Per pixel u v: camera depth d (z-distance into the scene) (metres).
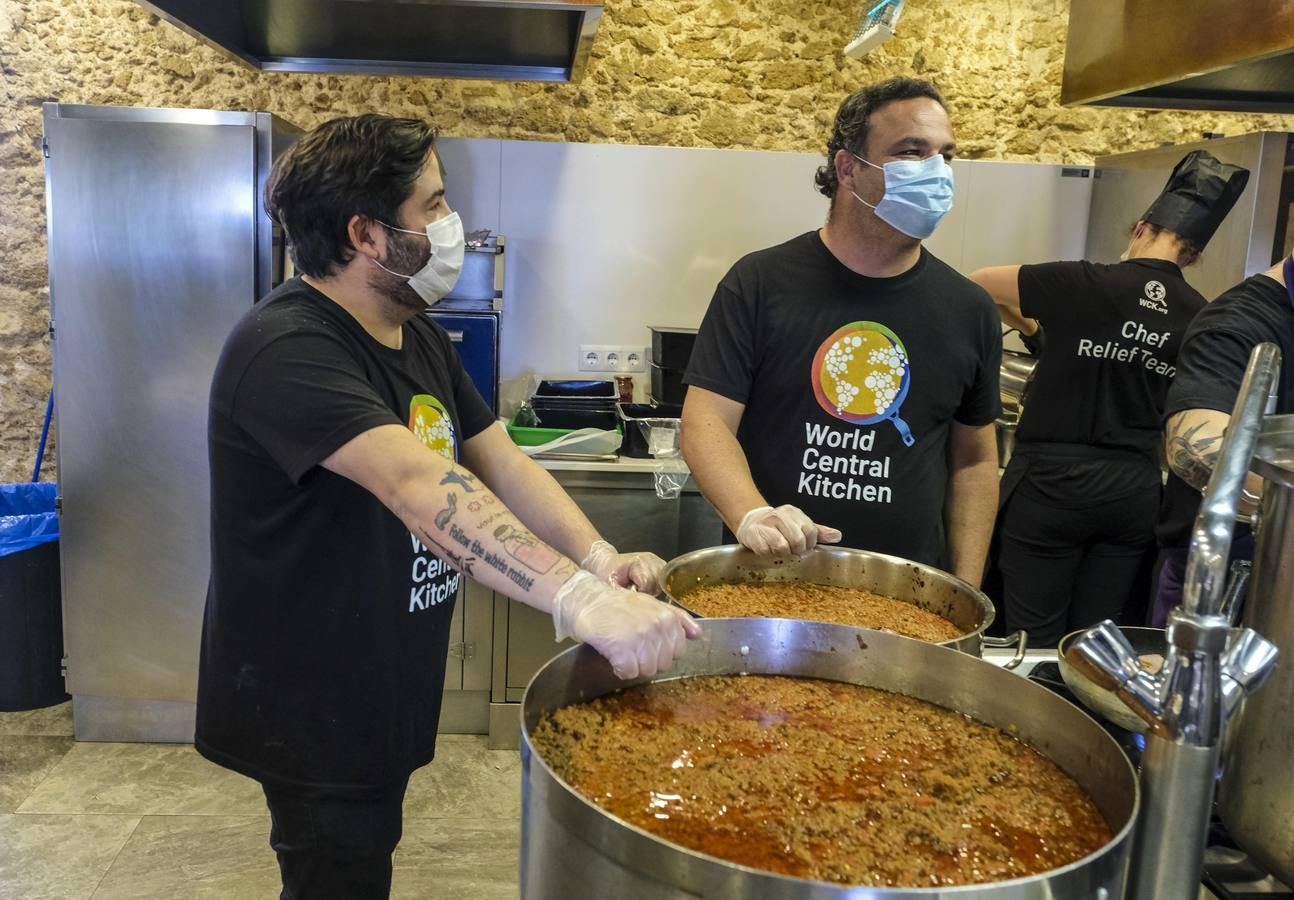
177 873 2.47
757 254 1.95
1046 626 2.98
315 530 1.40
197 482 3.04
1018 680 1.05
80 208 2.89
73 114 2.94
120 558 3.08
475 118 3.70
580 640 1.09
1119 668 0.73
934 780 0.97
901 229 1.78
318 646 1.44
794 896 0.65
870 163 1.77
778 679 1.18
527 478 1.73
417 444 1.28
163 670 3.14
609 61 3.71
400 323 1.55
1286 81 2.70
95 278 2.93
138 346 2.96
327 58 3.25
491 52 3.17
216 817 2.75
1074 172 3.84
